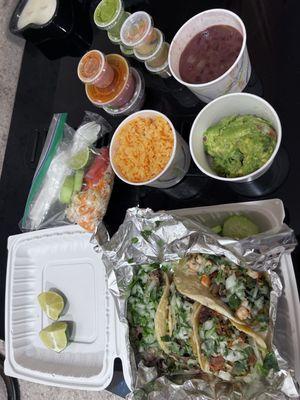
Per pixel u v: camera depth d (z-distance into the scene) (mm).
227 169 400
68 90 592
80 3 604
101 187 495
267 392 333
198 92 419
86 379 480
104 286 501
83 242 519
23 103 626
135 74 515
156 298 413
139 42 461
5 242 600
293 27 445
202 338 382
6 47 636
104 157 508
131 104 509
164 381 385
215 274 390
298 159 419
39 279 553
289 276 369
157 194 489
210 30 421
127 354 398
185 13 513
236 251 356
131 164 456
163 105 510
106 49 573
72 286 526
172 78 510
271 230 373
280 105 437
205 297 372
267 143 379
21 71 639
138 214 401
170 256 397
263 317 366
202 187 467
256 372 361
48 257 548
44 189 533
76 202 497
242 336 370
